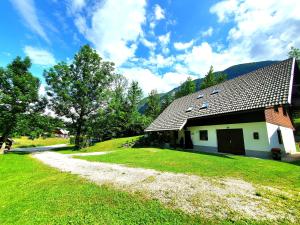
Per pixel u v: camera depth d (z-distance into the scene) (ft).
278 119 57.21
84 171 34.60
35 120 87.71
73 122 97.60
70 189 23.81
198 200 19.16
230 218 15.56
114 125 128.26
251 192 21.25
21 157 63.77
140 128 142.00
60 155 67.72
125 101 144.97
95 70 102.73
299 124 103.24
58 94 89.86
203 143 66.33
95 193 21.91
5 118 79.61
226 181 25.34
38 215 17.33
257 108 46.88
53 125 91.81
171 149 68.69
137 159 45.83
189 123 73.82
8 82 82.17
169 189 22.49
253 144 49.37
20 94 81.30
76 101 94.27
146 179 27.04
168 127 75.36
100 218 16.19
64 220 16.16
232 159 42.55
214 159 42.39
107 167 37.45
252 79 63.26
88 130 97.50
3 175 35.91
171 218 15.76
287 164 36.55
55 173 34.37
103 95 99.04
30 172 37.32
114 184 25.23
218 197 19.86
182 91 175.11
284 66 55.31
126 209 17.62
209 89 84.23
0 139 83.76
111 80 107.14
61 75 93.50
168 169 32.99
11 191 25.16
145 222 15.33
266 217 15.69
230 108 55.57
